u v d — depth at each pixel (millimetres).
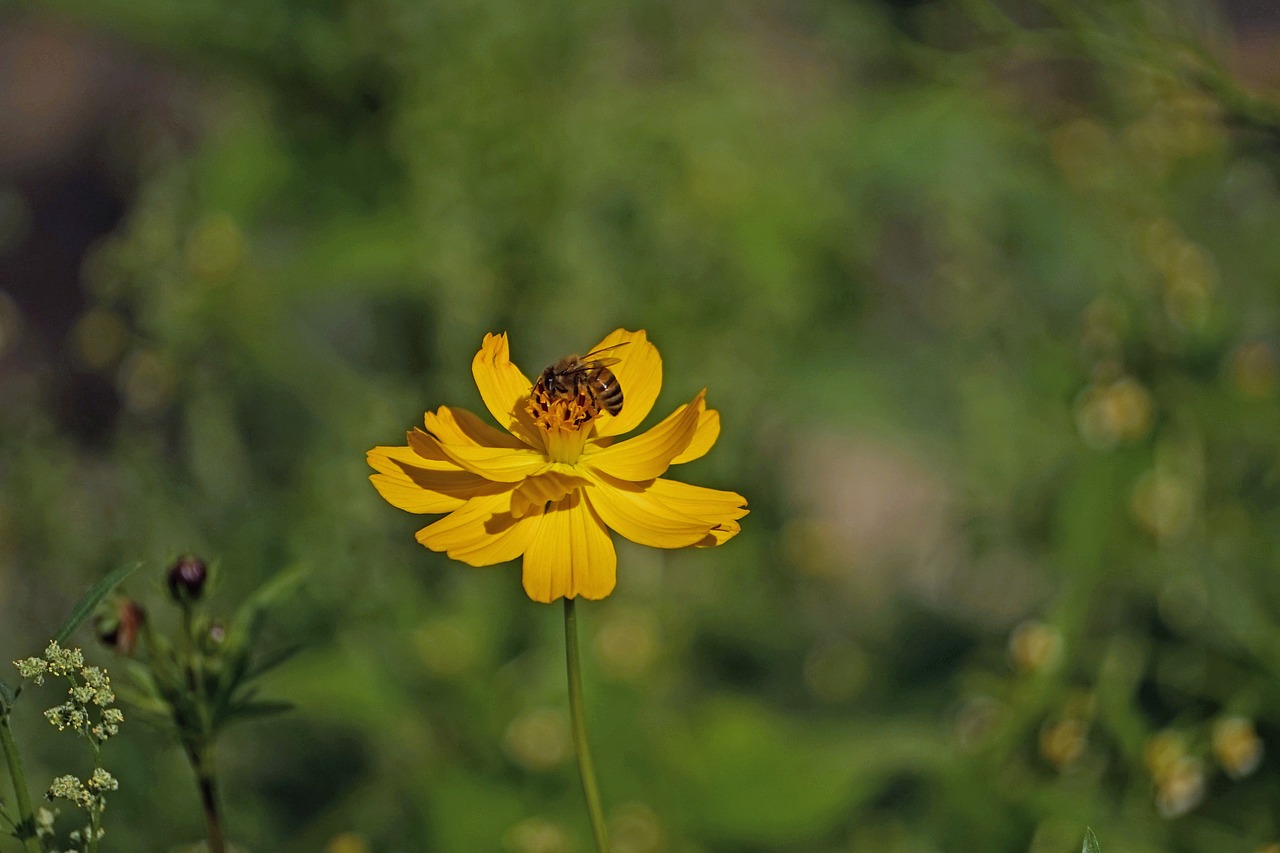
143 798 853
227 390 936
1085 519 887
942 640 997
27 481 901
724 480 961
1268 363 905
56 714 674
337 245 939
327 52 957
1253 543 892
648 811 864
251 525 895
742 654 990
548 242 912
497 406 721
